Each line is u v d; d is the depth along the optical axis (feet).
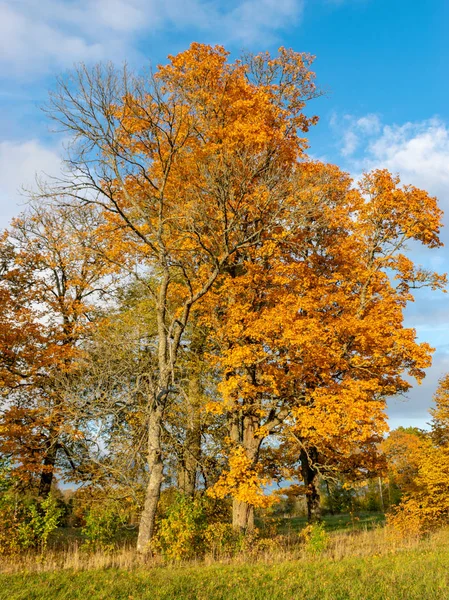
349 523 88.17
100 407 48.34
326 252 59.36
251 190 50.57
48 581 28.40
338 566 34.63
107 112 44.78
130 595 25.40
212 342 57.47
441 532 58.49
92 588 26.55
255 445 51.55
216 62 52.65
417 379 52.54
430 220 55.83
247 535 43.32
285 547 46.93
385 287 57.41
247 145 48.44
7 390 53.42
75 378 51.21
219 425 59.77
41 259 64.59
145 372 49.44
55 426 52.39
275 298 50.01
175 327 57.52
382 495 132.46
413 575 30.73
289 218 49.93
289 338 43.32
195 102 49.55
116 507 47.42
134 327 56.75
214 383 57.21
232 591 26.40
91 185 45.83
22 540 38.65
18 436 51.13
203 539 41.86
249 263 51.03
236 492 44.01
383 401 54.24
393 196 56.24
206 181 48.62
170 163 46.85
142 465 50.24
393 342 50.31
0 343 52.29
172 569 33.86
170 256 50.37
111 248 54.39
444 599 24.40
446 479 61.05
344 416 44.91
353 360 50.57
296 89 57.67
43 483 55.47
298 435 50.83
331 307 54.75
